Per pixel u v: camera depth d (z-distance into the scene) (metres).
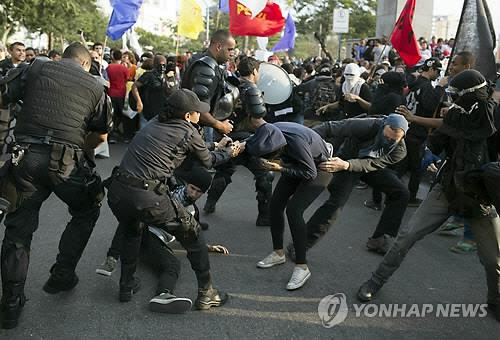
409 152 6.00
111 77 9.76
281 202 4.27
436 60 5.95
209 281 3.57
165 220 3.32
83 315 3.47
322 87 8.14
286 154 3.87
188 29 11.45
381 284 3.78
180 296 3.80
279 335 3.30
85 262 4.35
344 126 4.46
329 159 3.97
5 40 23.61
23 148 3.23
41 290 3.80
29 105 3.30
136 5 9.80
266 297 3.82
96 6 32.69
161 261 3.86
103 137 3.73
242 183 7.38
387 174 4.61
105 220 5.49
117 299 3.71
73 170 3.36
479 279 4.25
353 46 17.27
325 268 4.40
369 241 4.81
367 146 4.38
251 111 4.37
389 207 4.64
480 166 3.40
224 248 4.66
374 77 8.69
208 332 3.31
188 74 4.48
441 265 4.53
